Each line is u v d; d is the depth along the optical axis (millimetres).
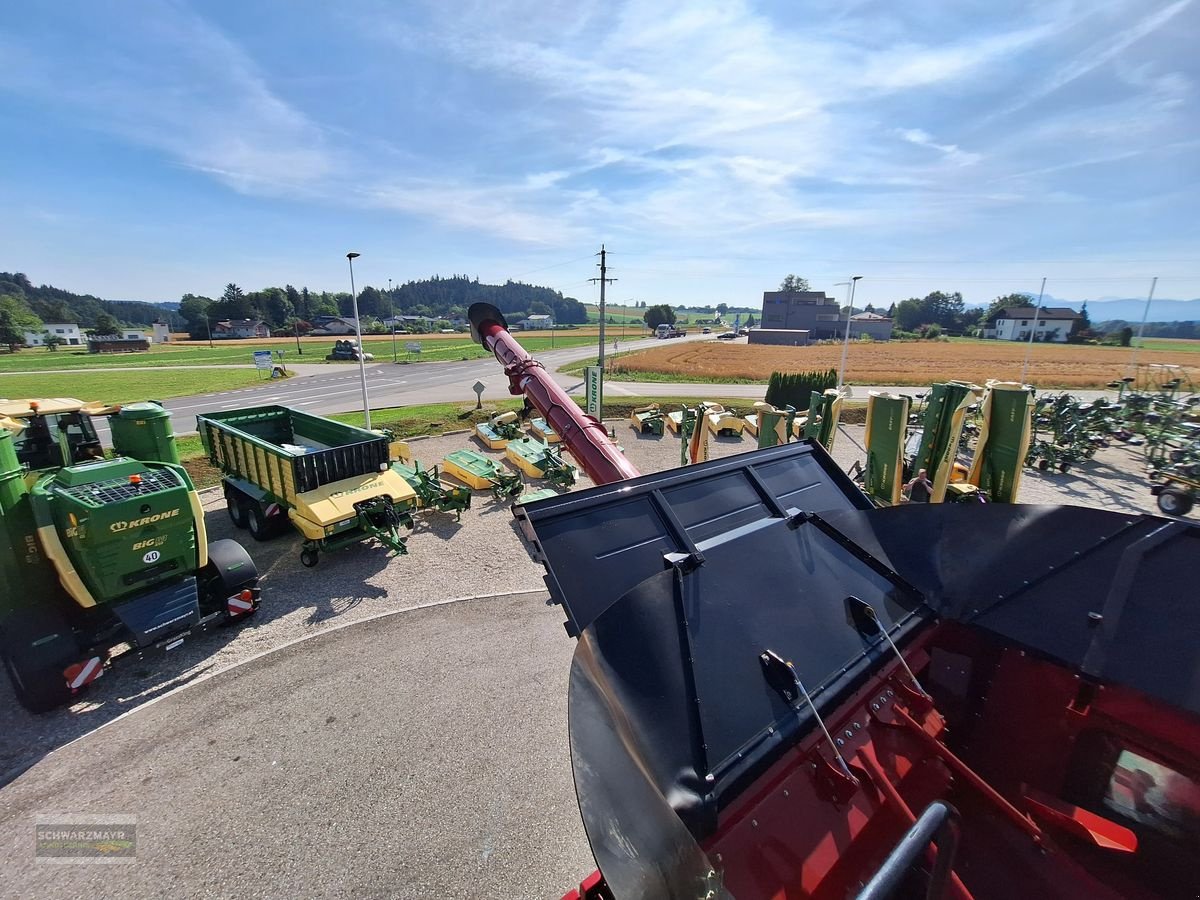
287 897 4535
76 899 4508
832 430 14172
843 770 2502
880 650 2943
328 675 7230
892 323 110688
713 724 2387
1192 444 14484
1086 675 2795
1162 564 2699
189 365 52156
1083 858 2498
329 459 10297
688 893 1698
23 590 6629
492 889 4609
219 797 5434
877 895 1238
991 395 11008
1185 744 2455
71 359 59562
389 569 10188
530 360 8156
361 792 5492
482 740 6168
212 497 13930
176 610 7172
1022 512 3213
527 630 8273
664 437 21734
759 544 3133
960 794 2768
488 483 14047
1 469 6398
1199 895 2309
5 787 5547
